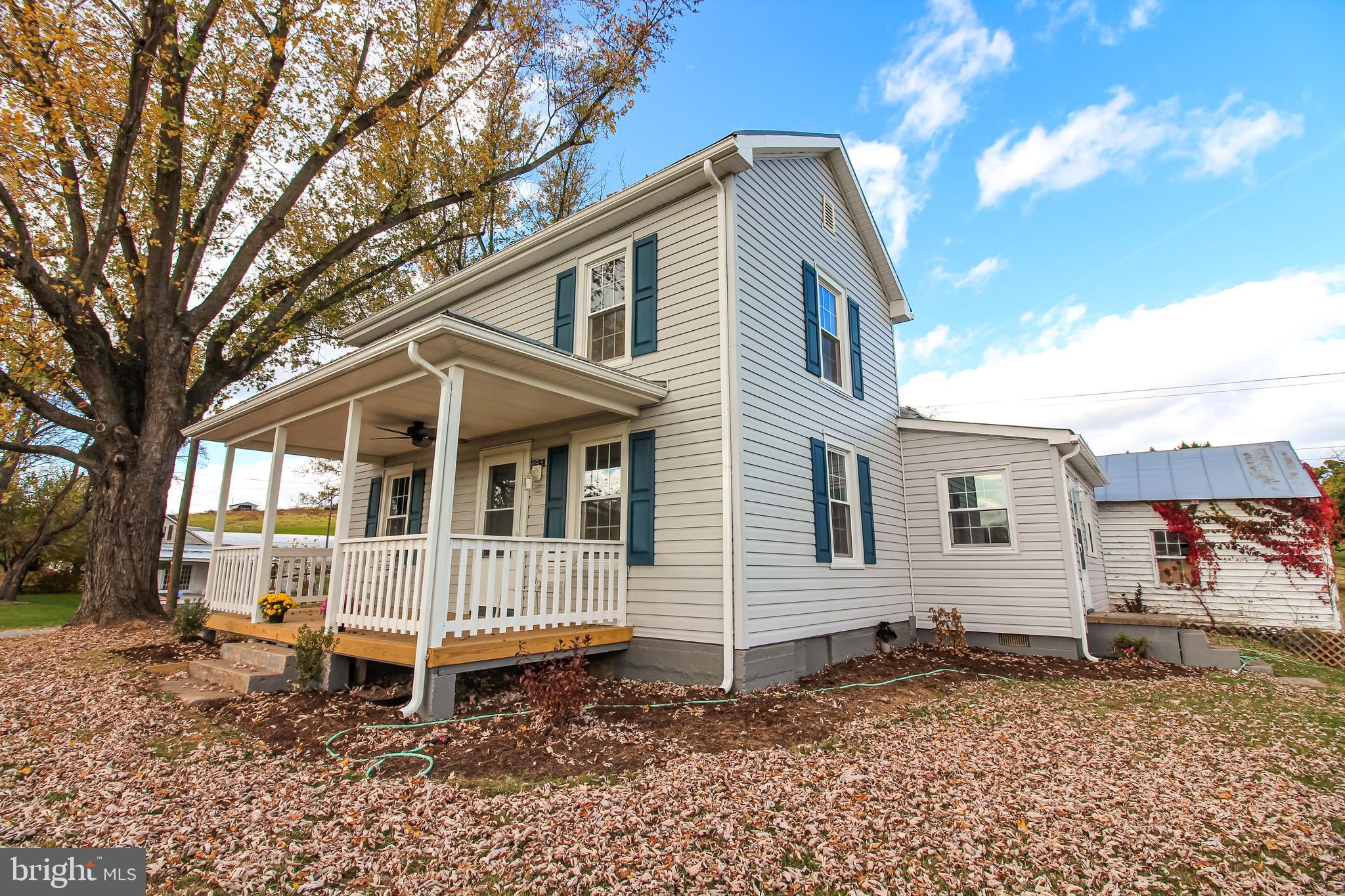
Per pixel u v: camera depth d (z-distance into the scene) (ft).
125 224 37.01
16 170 28.09
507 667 20.22
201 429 29.19
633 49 47.73
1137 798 12.48
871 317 35.09
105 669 22.35
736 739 15.35
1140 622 30.19
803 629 23.45
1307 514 39.19
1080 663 27.81
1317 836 10.91
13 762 12.93
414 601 17.56
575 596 24.52
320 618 24.11
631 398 23.13
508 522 27.76
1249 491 40.93
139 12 30.53
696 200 24.04
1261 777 13.84
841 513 28.50
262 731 15.14
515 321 30.66
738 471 20.97
